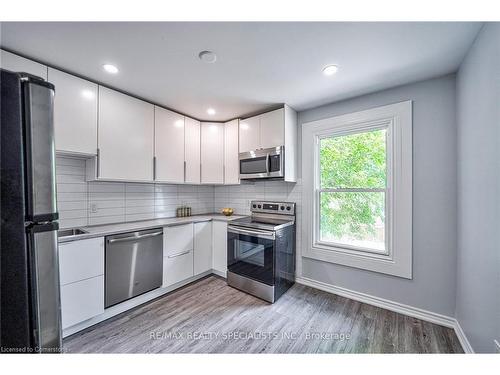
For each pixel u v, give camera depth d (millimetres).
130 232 2037
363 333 1735
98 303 1809
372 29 1292
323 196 2586
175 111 2688
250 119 2750
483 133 1278
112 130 2074
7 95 728
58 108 1731
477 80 1349
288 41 1410
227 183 2984
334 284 2438
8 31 1310
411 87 1964
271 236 2256
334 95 2238
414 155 1942
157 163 2455
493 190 1173
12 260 728
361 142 2322
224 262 2785
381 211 2203
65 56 1583
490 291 1207
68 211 2070
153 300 2266
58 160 2008
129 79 1929
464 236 1575
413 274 1956
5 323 718
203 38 1386
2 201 711
